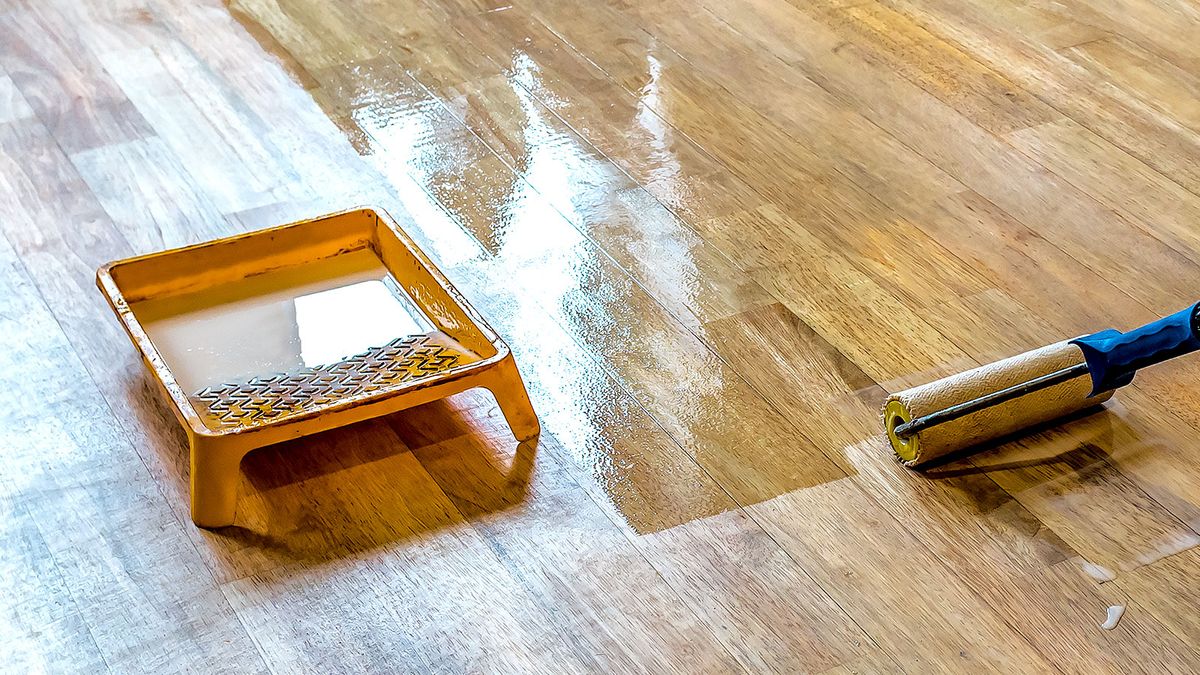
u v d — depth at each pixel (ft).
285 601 6.11
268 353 6.85
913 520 6.42
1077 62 9.30
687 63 9.23
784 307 7.43
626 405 6.91
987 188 8.23
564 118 8.72
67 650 5.93
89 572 6.19
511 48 9.32
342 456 6.66
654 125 8.67
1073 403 6.70
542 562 6.25
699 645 5.96
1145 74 9.20
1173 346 6.45
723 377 7.06
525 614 6.07
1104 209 8.10
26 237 7.78
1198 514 6.46
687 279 7.59
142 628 6.01
